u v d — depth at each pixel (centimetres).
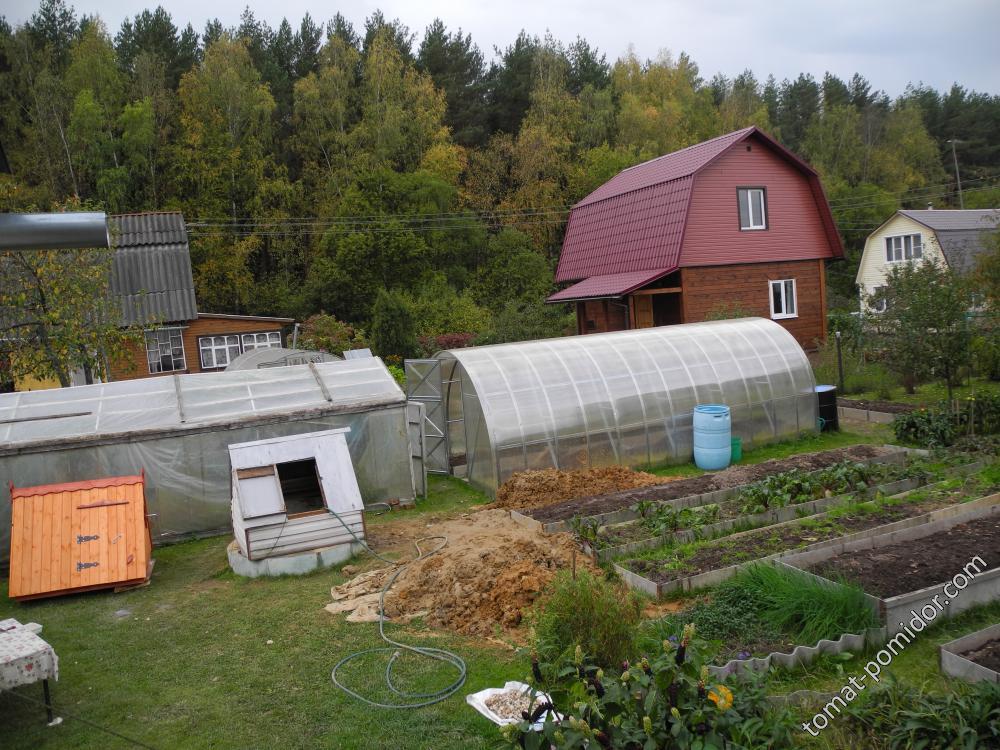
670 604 794
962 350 1491
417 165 4547
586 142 4919
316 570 1003
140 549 1000
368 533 1142
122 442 1179
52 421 1191
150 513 1196
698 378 1516
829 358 2250
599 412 1392
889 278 1593
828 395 1655
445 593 849
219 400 1280
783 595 716
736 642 684
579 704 448
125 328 2145
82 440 1155
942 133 7012
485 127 5238
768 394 1582
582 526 962
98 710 666
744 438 1559
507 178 4756
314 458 1060
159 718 648
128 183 3831
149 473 1195
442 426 1515
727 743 439
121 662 762
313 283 3888
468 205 4553
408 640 771
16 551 965
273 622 840
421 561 959
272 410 1255
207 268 3841
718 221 2506
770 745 475
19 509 990
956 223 3603
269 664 738
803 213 2672
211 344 2616
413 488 1315
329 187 4262
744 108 6200
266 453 1052
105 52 4334
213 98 4219
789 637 689
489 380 1363
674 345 1575
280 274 4247
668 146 4962
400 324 2886
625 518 1077
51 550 973
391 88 4719
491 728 597
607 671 554
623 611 619
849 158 6062
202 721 639
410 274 3819
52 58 4534
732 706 491
